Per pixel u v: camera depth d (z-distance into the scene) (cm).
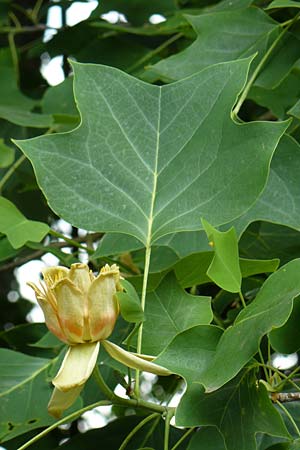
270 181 72
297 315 63
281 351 63
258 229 84
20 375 79
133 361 58
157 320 63
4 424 77
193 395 58
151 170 67
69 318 57
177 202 65
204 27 82
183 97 67
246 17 82
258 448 69
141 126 67
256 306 57
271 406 56
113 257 84
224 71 67
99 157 67
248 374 58
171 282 64
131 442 76
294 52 80
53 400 57
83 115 67
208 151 65
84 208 65
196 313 63
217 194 64
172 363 58
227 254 60
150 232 65
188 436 74
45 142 66
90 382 80
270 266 67
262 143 64
